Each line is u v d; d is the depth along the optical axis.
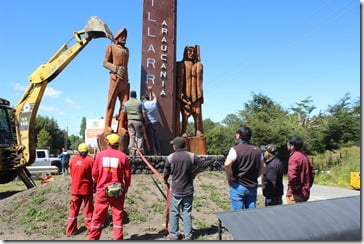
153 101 10.87
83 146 6.40
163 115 11.73
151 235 6.11
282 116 34.34
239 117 38.75
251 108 37.94
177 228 5.69
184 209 5.68
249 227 3.13
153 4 12.05
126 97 10.91
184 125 12.32
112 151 5.65
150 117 10.75
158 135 11.57
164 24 12.11
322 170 26.94
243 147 5.30
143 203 7.80
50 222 6.98
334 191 17.64
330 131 31.22
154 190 8.66
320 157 30.73
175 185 5.66
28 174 14.12
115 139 5.71
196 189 9.26
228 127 40.06
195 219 7.09
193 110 12.47
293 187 5.32
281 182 5.83
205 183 9.92
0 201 8.67
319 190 18.14
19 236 6.35
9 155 13.16
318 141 31.50
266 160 5.90
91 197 6.44
